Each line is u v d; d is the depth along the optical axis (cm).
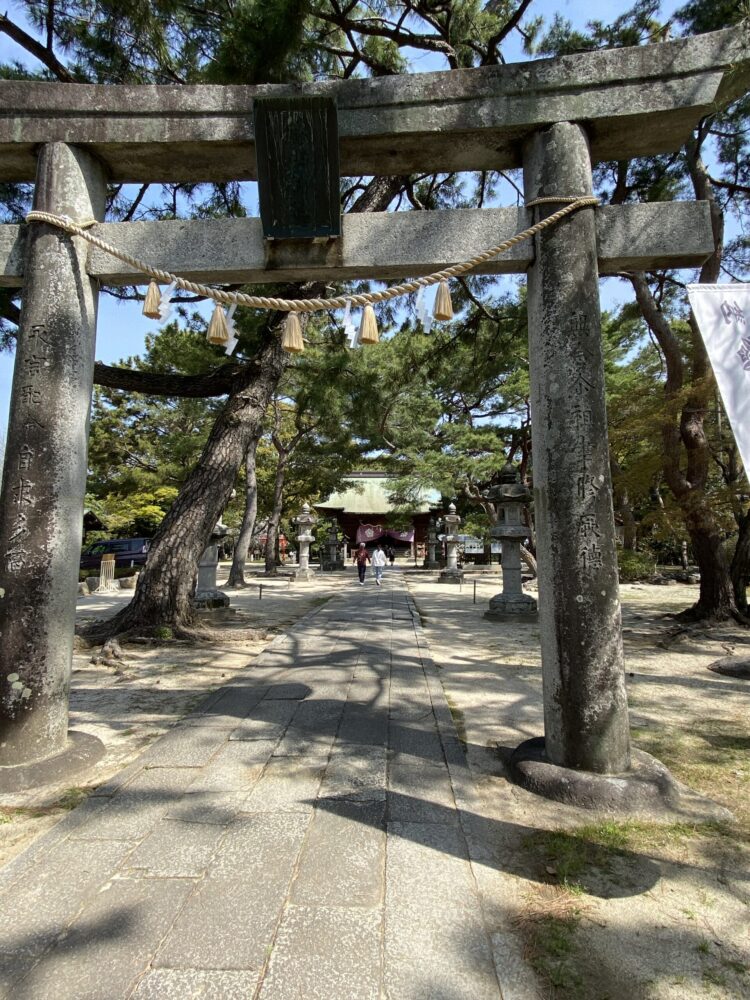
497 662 738
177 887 253
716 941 224
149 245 400
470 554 3741
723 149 975
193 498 921
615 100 370
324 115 369
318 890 251
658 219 373
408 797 341
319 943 219
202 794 345
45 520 373
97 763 394
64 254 389
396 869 267
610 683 343
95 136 394
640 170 1012
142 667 698
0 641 366
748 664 653
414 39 875
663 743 432
